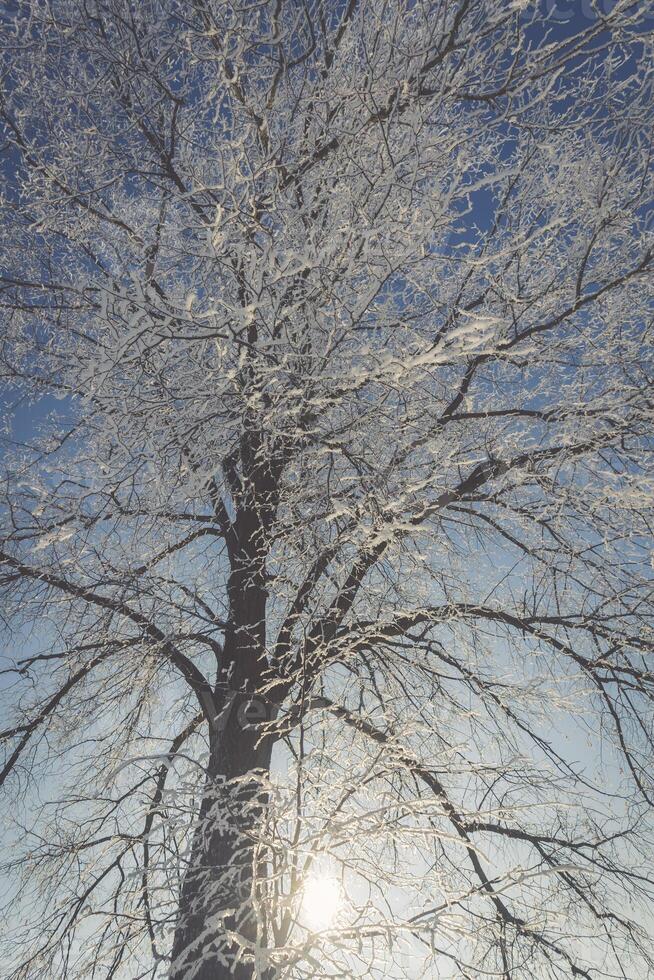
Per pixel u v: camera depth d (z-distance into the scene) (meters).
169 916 3.76
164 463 4.30
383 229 4.06
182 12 5.10
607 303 5.65
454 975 4.30
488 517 6.25
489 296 5.59
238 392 4.15
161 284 5.27
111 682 5.97
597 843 5.50
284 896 3.37
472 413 5.46
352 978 3.34
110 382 4.00
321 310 4.07
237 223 4.31
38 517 4.84
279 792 3.79
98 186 5.20
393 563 5.13
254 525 5.61
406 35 5.01
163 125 5.63
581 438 5.13
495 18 4.77
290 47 5.29
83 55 5.64
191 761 3.73
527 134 5.60
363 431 4.56
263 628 5.57
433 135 4.86
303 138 5.15
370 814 3.66
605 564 5.77
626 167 5.29
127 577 5.13
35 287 6.03
